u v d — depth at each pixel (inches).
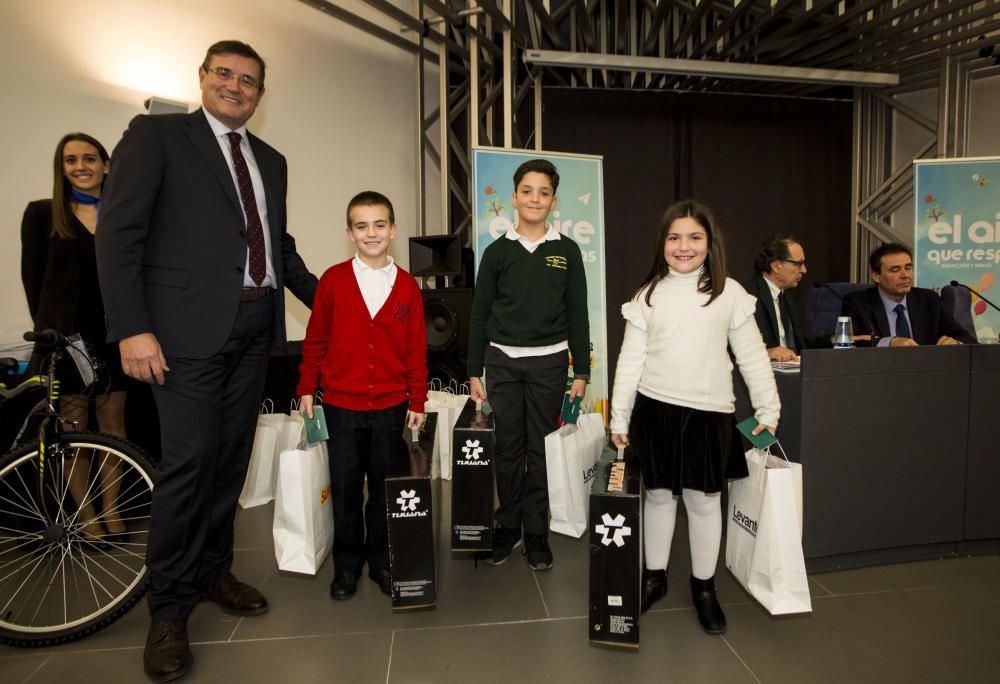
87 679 55.7
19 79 94.5
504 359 75.3
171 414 57.3
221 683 54.9
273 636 62.4
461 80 188.1
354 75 153.9
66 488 65.9
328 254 149.3
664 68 156.5
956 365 78.4
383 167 163.9
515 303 74.7
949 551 81.2
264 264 62.9
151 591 58.0
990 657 58.1
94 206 83.4
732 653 59.1
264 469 103.3
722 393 62.4
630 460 67.9
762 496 59.4
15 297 95.1
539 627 63.8
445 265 134.5
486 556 79.5
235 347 61.3
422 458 67.5
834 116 201.0
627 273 195.5
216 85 58.4
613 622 57.3
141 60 111.0
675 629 63.5
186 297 57.1
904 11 139.5
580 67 164.7
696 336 62.1
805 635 62.2
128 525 87.4
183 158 57.8
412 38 167.3
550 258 75.1
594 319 133.0
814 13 139.0
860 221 200.7
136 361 53.9
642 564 69.0
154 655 55.8
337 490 68.8
